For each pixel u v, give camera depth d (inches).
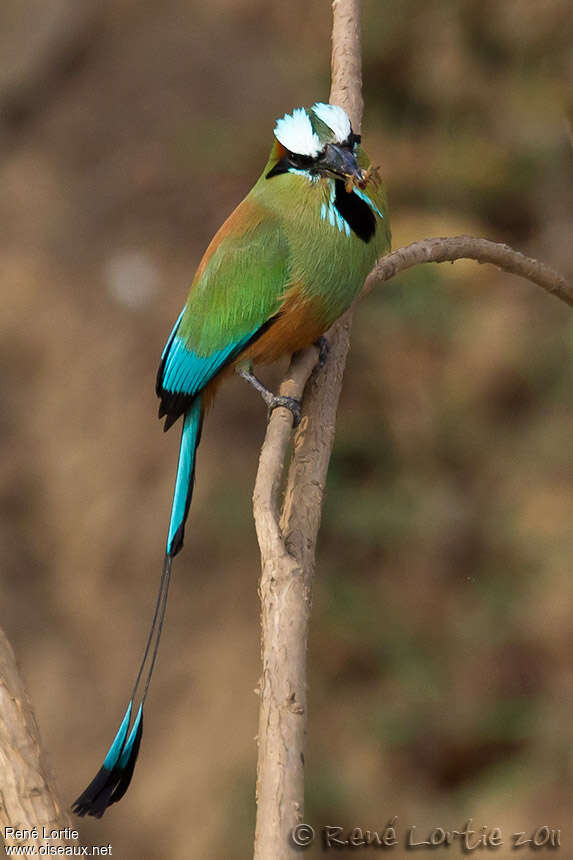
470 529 470.9
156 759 453.4
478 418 500.7
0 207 637.3
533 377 504.7
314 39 660.7
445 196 545.6
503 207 547.2
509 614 440.1
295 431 198.7
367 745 421.1
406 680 430.9
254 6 702.5
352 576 466.0
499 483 482.6
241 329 244.2
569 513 459.2
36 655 491.8
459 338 517.3
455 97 538.6
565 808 375.2
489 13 514.3
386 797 404.5
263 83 653.3
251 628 485.7
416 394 505.0
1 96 690.2
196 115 650.2
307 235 234.4
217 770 441.4
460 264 531.2
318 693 438.0
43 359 569.3
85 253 608.7
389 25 542.3
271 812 107.6
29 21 719.7
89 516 520.7
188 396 252.7
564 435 482.9
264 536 130.7
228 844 418.3
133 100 676.1
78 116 681.0
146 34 715.4
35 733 138.0
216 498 504.7
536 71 484.1
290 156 240.7
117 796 156.2
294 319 240.5
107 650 490.9
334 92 236.8
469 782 404.5
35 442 547.2
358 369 514.9
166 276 587.8
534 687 416.8
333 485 484.7
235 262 241.0
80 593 508.1
